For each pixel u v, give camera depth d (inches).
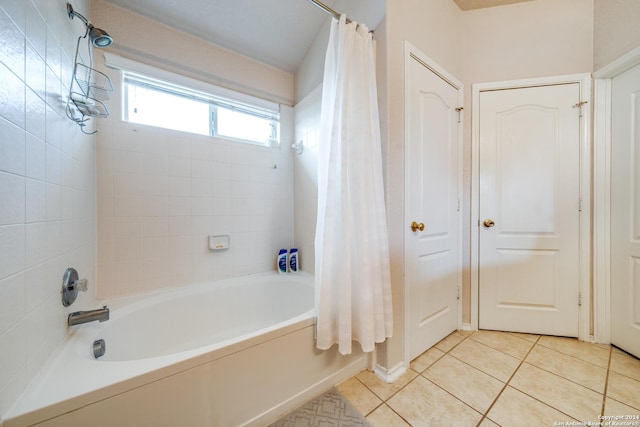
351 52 46.8
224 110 76.0
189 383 33.7
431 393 46.8
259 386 40.0
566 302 65.8
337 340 46.5
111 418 28.7
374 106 48.5
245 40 73.0
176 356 34.0
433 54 60.8
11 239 25.6
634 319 57.1
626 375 50.3
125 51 59.7
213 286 68.4
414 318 56.3
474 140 71.0
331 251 46.0
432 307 62.1
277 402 42.0
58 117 36.7
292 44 77.2
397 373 51.7
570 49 64.9
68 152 40.4
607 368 52.7
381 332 46.4
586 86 63.5
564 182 65.4
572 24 64.8
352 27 47.1
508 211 69.4
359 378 51.7
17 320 26.4
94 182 54.7
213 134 73.8
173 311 60.9
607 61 60.4
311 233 79.0
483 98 70.6
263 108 81.7
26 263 28.2
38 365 30.2
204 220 70.5
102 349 42.3
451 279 68.2
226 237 74.2
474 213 71.2
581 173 64.1
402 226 52.7
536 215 67.4
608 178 61.3
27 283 28.4
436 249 62.5
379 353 52.6
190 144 68.3
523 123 68.1
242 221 77.3
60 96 37.3
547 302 67.3
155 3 59.7
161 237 64.1
